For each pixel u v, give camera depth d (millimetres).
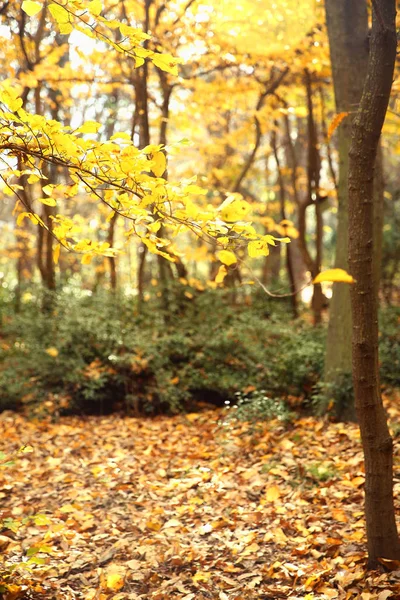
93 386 8023
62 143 2469
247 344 8562
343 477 4688
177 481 4965
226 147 13391
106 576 3408
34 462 5781
